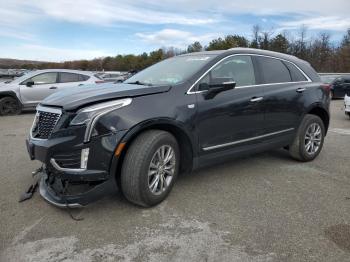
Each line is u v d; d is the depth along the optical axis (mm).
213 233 3240
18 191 4199
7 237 3137
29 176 4762
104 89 3826
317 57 54906
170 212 3672
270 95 4871
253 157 5879
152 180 3713
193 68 4293
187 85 4031
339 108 15656
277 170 5188
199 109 4027
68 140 3350
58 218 3506
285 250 2969
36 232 3229
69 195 3457
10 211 3650
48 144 3445
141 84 4223
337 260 2832
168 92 3852
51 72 12117
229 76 4500
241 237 3174
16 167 5180
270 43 55344
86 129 3320
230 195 4164
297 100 5281
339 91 20484
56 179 3742
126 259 2820
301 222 3482
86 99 3420
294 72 5477
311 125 5547
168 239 3129
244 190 4336
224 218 3551
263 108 4777
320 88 5727
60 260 2801
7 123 9805
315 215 3646
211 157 4277
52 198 3568
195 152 4078
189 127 3934
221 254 2896
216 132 4254
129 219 3500
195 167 4156
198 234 3219
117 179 3668
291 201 4012
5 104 11484
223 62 4477
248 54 4867
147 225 3383
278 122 5055
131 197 3609
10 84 11672
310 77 5707
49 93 11969
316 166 5434
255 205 3885
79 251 2928
